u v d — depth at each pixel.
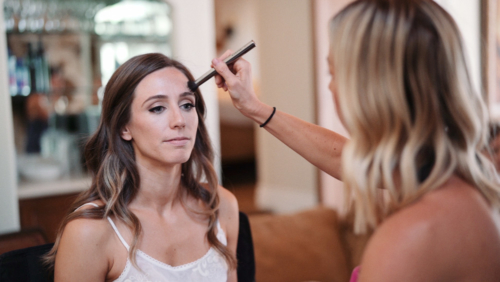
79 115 2.98
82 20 2.84
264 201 4.47
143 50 2.88
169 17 2.80
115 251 1.05
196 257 1.16
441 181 0.75
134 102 1.07
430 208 0.73
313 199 3.97
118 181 1.09
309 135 1.17
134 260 1.05
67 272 1.00
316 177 3.92
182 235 1.16
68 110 2.95
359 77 0.78
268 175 4.47
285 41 4.16
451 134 0.79
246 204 4.54
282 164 4.29
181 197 1.21
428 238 0.71
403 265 0.71
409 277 0.70
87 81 2.93
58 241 1.07
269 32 4.34
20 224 2.56
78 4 2.79
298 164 4.11
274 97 4.35
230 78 1.08
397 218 0.74
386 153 0.75
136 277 1.05
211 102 2.80
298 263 2.07
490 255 0.73
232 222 1.32
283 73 4.22
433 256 0.71
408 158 0.75
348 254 2.24
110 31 2.88
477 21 2.91
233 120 6.70
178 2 2.74
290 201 4.19
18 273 1.11
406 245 0.71
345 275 2.18
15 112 2.89
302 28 3.97
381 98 0.76
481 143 0.82
